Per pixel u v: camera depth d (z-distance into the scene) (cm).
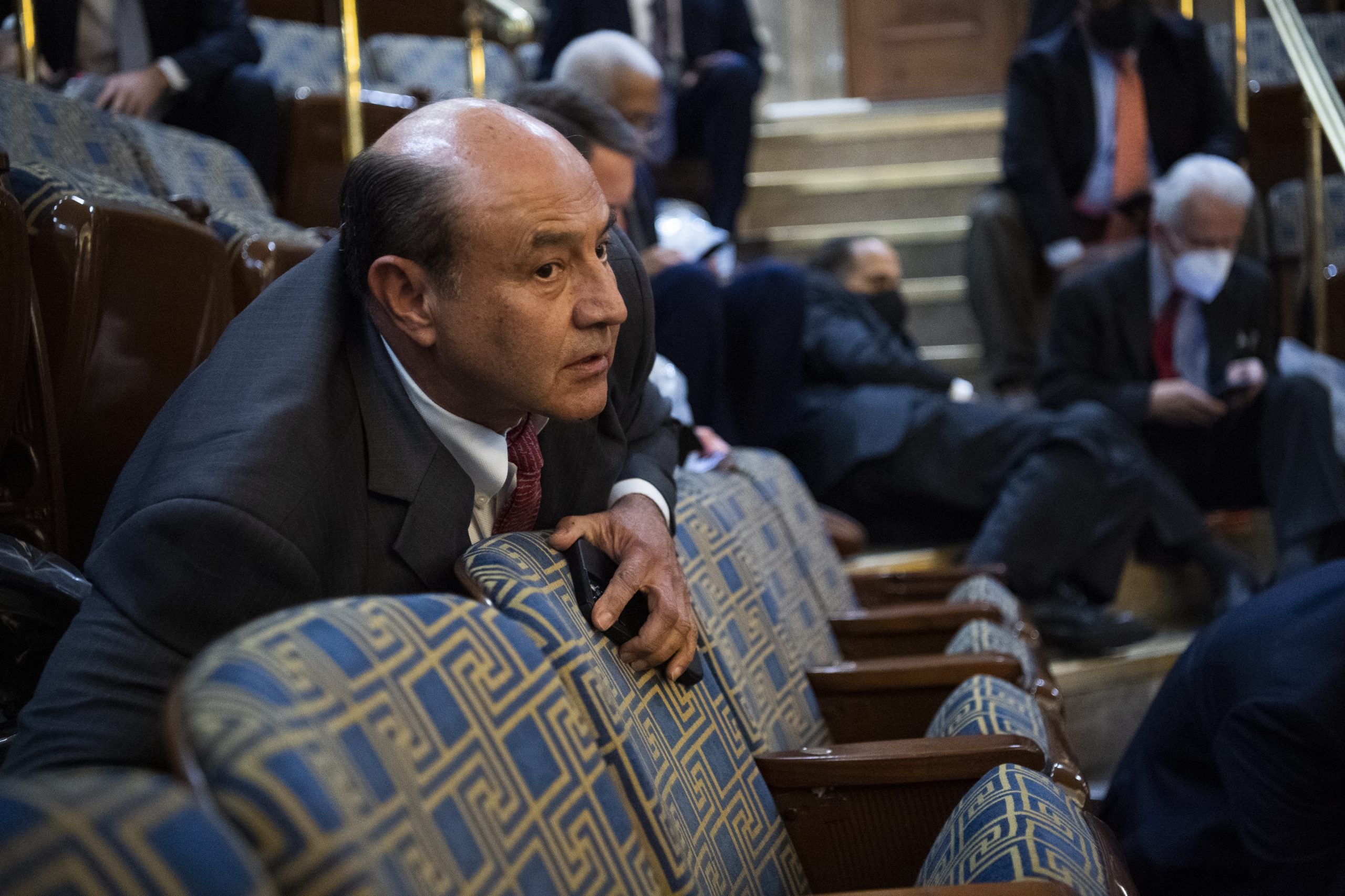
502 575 194
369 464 203
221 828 106
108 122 407
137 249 269
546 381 199
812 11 1158
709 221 803
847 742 340
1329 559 575
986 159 937
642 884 174
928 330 831
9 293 228
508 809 152
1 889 94
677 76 812
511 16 823
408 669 149
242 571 176
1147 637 531
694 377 514
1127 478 545
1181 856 282
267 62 780
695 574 284
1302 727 252
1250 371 588
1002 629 379
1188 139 749
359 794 128
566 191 194
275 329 203
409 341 204
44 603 224
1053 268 730
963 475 569
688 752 225
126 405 270
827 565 425
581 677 188
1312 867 253
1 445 238
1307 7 701
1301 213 687
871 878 259
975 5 1143
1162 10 862
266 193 592
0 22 571
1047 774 259
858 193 903
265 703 126
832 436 585
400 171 191
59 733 171
